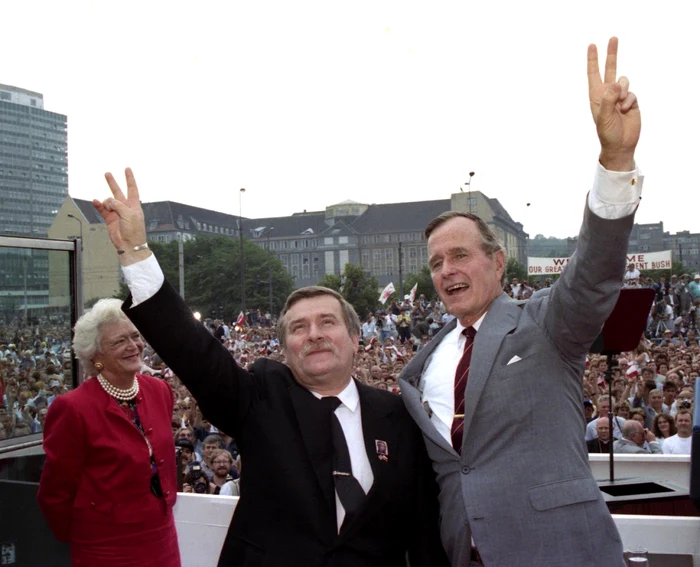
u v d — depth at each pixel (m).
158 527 2.80
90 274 76.75
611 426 3.34
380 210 130.25
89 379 2.86
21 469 3.46
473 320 2.51
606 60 2.10
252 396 2.43
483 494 2.20
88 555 2.71
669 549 2.79
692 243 151.62
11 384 3.42
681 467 3.55
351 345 2.47
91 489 2.71
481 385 2.27
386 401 2.51
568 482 2.16
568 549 2.11
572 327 2.16
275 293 91.25
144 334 2.23
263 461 2.32
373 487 2.29
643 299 3.10
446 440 2.34
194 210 127.69
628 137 2.00
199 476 6.44
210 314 90.00
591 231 2.04
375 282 70.69
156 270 2.24
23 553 3.34
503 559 2.14
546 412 2.22
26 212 97.31
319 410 2.39
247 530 2.31
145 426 2.85
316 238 130.50
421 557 2.42
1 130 95.50
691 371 11.39
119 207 2.26
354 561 2.22
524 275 66.62
